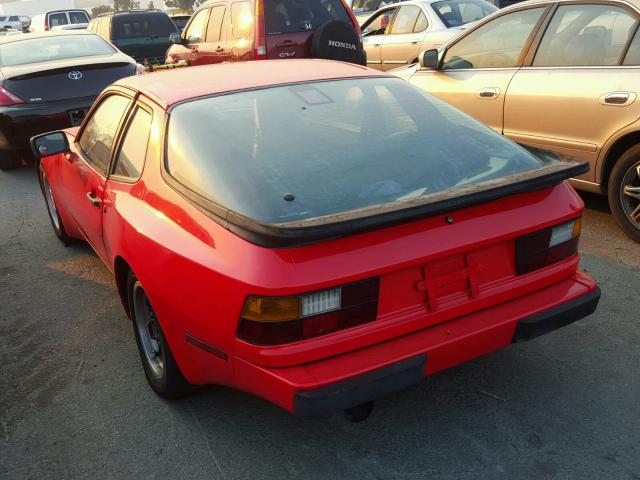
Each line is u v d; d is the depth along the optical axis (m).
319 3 9.06
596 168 4.68
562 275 2.67
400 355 2.28
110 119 3.65
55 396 3.19
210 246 2.35
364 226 2.12
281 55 8.77
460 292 2.45
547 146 4.98
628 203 4.53
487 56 5.50
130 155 3.16
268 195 2.42
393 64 10.16
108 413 3.02
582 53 4.77
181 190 2.58
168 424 2.91
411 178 2.57
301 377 2.17
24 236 5.62
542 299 2.59
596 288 2.70
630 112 4.37
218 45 9.50
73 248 5.24
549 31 5.00
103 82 7.64
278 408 2.97
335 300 2.19
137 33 15.91
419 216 2.21
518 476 2.46
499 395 2.96
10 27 48.19
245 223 2.19
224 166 2.56
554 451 2.58
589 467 2.49
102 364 3.46
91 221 3.73
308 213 2.35
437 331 2.39
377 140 2.78
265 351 2.19
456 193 2.33
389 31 10.34
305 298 2.14
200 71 3.46
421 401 2.95
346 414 2.47
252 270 2.17
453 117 3.06
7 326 3.97
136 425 2.92
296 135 2.74
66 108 7.41
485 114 5.44
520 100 5.09
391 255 2.24
